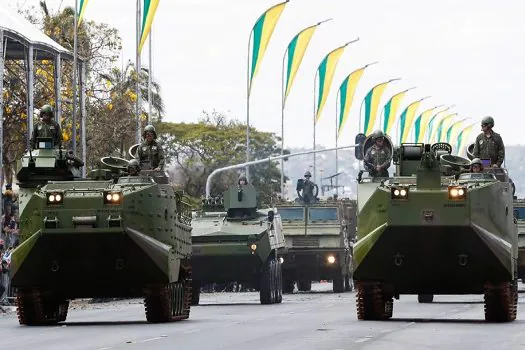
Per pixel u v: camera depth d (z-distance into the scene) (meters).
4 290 77.56
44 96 128.38
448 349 39.81
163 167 62.72
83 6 102.75
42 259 55.34
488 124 61.66
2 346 43.16
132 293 57.56
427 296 83.12
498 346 40.97
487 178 55.84
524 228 100.75
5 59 109.75
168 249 56.59
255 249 84.38
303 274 110.12
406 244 54.44
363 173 60.97
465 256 54.59
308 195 114.31
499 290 55.50
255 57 133.12
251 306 79.19
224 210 90.25
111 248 55.12
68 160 59.03
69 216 54.56
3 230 88.69
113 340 45.19
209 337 46.28
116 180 58.16
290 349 39.91
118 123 141.00
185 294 61.84
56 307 59.44
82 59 110.50
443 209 53.72
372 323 54.75
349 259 115.19
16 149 132.50
